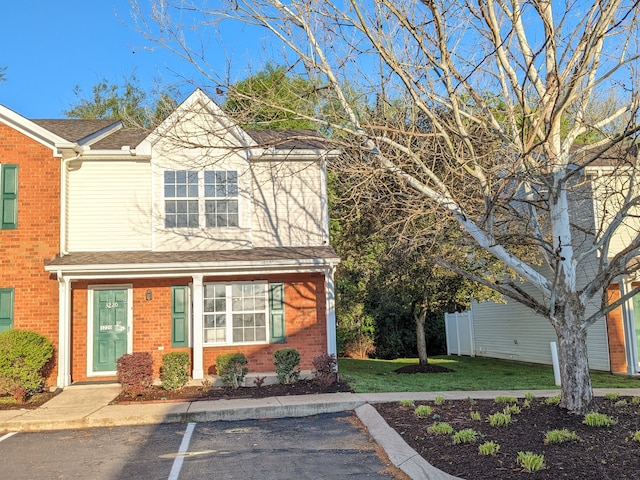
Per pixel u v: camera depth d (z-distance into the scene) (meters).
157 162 14.60
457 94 9.45
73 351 14.06
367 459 7.54
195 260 13.52
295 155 15.09
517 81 8.95
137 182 14.55
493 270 15.20
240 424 9.91
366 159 12.02
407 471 6.82
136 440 8.91
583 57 7.95
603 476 6.15
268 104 9.44
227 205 14.87
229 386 12.83
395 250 14.72
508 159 9.70
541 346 19.41
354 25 8.87
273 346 14.79
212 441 8.73
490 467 6.60
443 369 17.28
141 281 14.54
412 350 25.55
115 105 31.22
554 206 8.88
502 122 10.27
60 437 9.23
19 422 9.78
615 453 6.88
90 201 14.32
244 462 7.52
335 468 7.17
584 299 8.80
